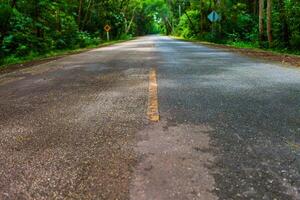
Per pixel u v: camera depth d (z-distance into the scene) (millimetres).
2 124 3617
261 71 7441
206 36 36344
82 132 3209
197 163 2420
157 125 3348
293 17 19438
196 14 46219
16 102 4766
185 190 2037
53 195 2039
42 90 5691
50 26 22734
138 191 2039
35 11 19547
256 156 2535
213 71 7555
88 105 4363
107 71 8062
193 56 12539
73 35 26969
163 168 2344
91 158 2564
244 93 4859
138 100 4547
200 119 3541
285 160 2453
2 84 6719
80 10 34531
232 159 2484
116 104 4352
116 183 2150
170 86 5586
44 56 16891
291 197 1946
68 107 4293
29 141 3012
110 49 20094
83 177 2254
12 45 17062
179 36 61906
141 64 9523
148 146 2771
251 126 3273
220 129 3191
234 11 33719
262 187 2061
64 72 8211
